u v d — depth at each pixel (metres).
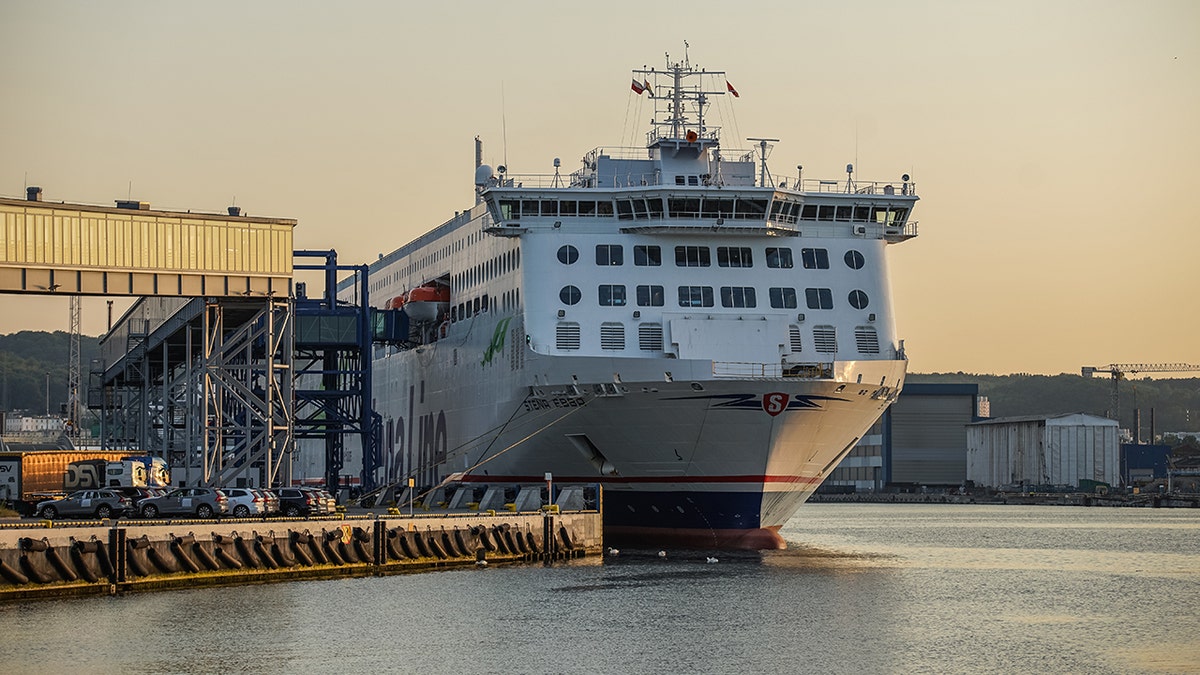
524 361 127.69
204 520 108.12
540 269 127.00
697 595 105.38
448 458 155.75
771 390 118.81
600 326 125.56
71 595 95.38
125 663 78.00
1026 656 84.31
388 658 81.25
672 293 126.56
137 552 99.12
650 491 129.38
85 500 116.88
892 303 131.62
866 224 132.00
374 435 169.00
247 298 130.50
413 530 119.81
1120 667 81.25
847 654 84.06
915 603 105.19
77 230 121.31
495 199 127.69
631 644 86.19
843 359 127.00
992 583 120.56
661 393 120.81
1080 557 151.50
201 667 77.88
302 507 125.69
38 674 75.06
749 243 128.62
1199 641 89.75
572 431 129.00
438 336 162.12
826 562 132.88
